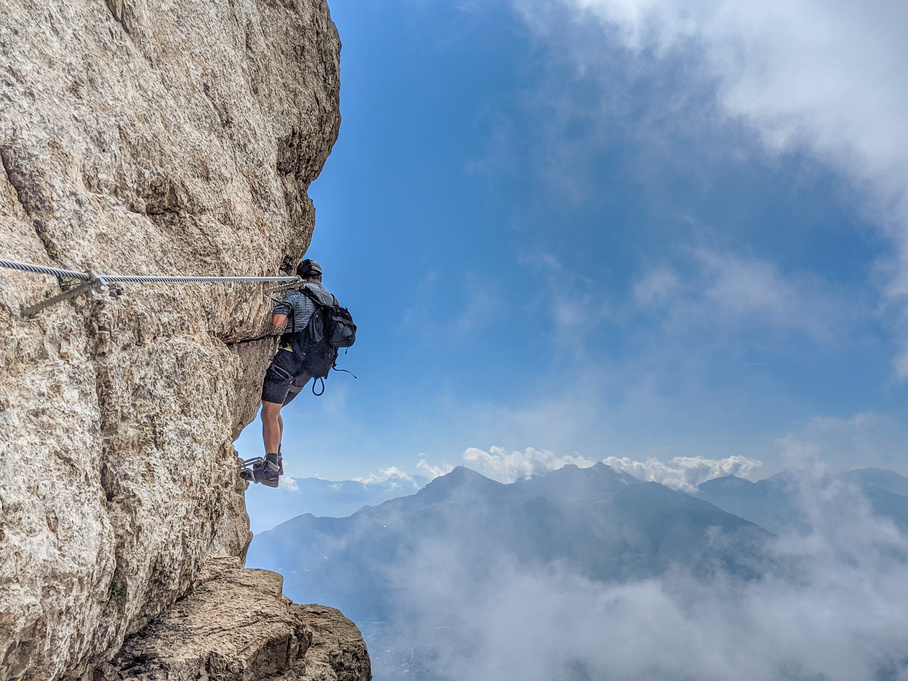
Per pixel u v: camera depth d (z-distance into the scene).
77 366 3.88
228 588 5.72
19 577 3.01
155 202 5.52
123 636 4.27
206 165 6.37
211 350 5.64
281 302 7.45
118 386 4.29
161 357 4.80
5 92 3.77
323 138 10.73
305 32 10.11
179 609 5.08
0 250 3.32
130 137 5.09
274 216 8.02
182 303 5.30
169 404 4.82
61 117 4.24
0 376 3.18
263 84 8.63
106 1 5.25
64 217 4.00
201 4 7.01
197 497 5.10
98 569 3.73
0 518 2.92
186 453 4.92
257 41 8.60
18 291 3.39
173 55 6.23
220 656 4.54
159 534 4.47
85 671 3.94
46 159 3.98
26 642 3.12
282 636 5.04
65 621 3.42
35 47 4.16
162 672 4.29
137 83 5.42
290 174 10.26
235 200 6.84
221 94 7.09
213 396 5.52
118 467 4.21
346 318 7.65
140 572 4.27
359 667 5.76
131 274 4.62
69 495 3.53
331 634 5.98
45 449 3.40
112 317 4.27
